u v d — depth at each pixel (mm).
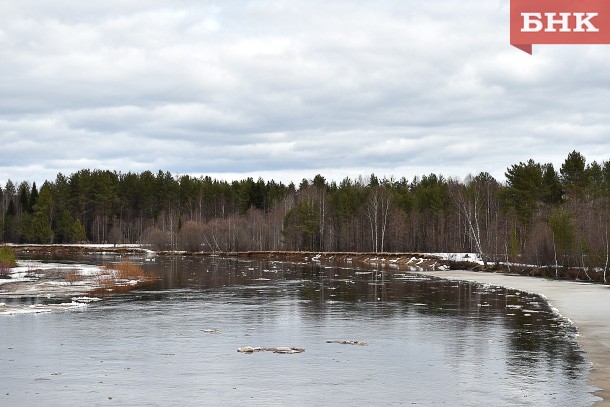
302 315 39125
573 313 40000
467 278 71125
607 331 32906
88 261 105500
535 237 83062
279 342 29953
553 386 21734
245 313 39938
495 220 103375
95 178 194375
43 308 41781
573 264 74938
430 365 25000
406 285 61250
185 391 21250
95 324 35219
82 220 190250
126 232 190250
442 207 137625
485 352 27500
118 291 54188
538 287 59094
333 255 126625
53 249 161375
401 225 133750
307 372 23844
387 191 141625
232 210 194500
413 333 32500
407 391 21219
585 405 19438
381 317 38312
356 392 21125
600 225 71562
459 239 123000
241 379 22828
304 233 146000
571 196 103750
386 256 114812
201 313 39875
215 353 27312
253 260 116500
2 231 180500
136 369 24344
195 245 151750
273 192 193625
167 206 197625
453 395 20703
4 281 62344
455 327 34406
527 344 29328
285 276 73438
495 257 90375
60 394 20906
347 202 145750
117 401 20141
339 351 27797
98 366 24859
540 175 110250
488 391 21141
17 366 24859
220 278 69938
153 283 62688
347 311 41094
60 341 30047
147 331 32906
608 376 23125
